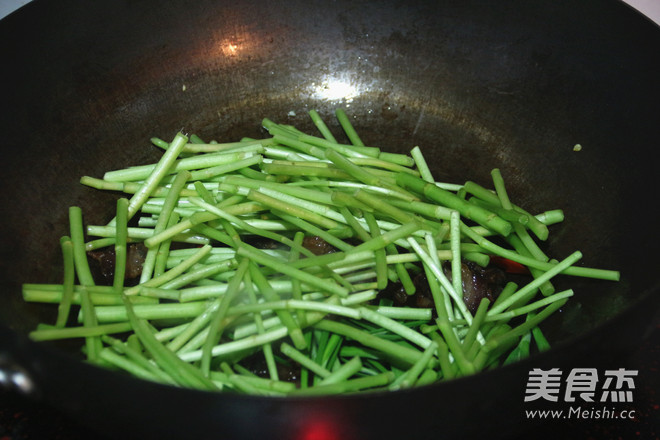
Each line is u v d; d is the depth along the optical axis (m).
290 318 0.30
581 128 0.36
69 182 0.35
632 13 0.33
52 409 0.30
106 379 0.24
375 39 0.40
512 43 0.37
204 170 0.36
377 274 0.32
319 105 0.41
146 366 0.29
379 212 0.34
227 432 0.25
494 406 0.26
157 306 0.31
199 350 0.30
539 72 0.37
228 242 0.33
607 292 0.32
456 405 0.25
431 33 0.39
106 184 0.36
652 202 0.32
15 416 0.30
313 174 0.35
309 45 0.40
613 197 0.34
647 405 0.30
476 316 0.31
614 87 0.34
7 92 0.34
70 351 0.31
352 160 0.37
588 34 0.35
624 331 0.26
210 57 0.39
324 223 0.34
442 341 0.30
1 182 0.33
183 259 0.34
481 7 0.37
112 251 0.35
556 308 0.32
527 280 0.35
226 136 0.40
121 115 0.37
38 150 0.34
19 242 0.33
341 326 0.30
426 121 0.40
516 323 0.34
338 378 0.29
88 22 0.35
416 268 0.34
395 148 0.40
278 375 0.31
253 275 0.31
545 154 0.37
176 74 0.39
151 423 0.26
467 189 0.35
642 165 0.33
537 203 0.37
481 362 0.30
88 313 0.30
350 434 0.25
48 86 0.35
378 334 0.32
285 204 0.34
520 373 0.25
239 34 0.39
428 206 0.34
